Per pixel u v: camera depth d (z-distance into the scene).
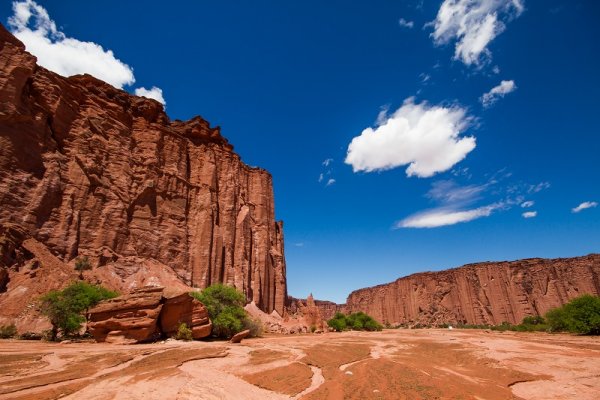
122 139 62.00
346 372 18.86
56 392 12.26
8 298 35.88
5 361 17.22
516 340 38.66
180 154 70.31
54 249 46.38
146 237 58.84
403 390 14.93
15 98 46.44
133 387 13.38
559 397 14.22
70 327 30.25
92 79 62.28
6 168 44.25
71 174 52.19
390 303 170.88
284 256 92.69
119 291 47.16
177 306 31.22
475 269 139.50
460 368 21.33
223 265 68.50
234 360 20.89
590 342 33.44
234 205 76.38
